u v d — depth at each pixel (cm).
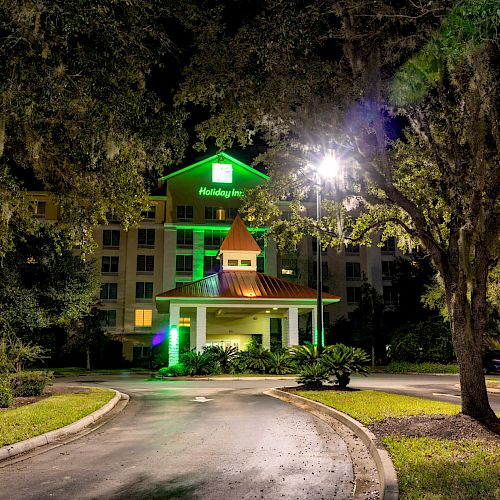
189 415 1304
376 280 5475
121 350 4997
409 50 988
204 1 1093
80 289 2525
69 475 710
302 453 828
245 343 3775
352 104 1065
